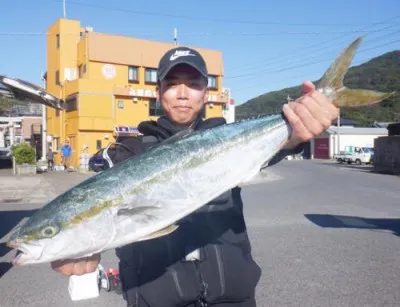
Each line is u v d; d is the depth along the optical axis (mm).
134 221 2172
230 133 2381
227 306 2293
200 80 2543
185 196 2240
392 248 7297
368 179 22094
